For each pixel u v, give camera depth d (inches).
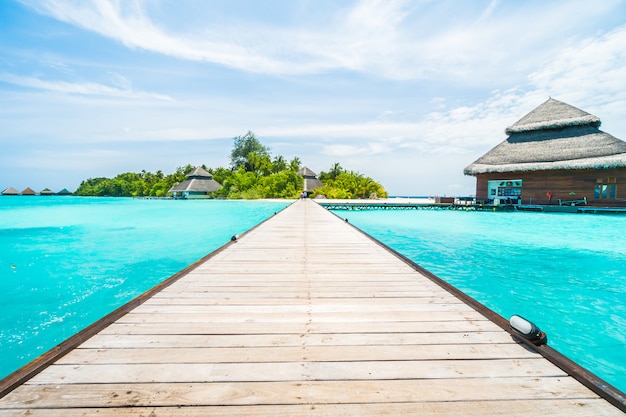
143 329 90.1
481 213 821.2
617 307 198.1
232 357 74.9
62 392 60.8
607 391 58.7
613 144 753.6
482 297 217.3
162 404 58.1
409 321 97.5
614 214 721.0
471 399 60.0
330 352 77.8
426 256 344.2
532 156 874.8
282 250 218.8
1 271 304.0
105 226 649.6
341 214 837.2
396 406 58.2
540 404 58.3
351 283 139.7
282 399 60.0
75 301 222.7
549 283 248.1
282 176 1713.8
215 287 133.3
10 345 162.7
